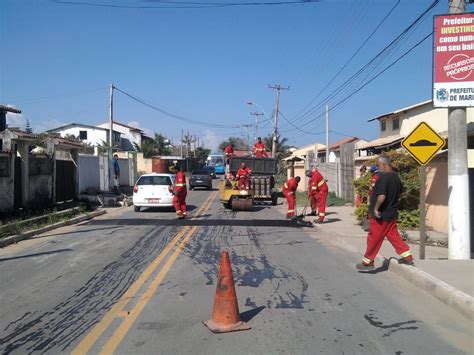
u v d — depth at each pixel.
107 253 10.84
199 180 39.00
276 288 7.84
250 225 16.03
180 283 8.07
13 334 5.68
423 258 9.43
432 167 14.48
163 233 14.01
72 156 22.67
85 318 6.25
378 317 6.33
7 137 16.77
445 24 9.52
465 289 7.01
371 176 15.30
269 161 26.05
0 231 12.71
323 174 34.03
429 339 5.52
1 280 8.39
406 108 34.41
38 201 18.47
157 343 5.35
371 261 9.03
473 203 12.05
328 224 16.19
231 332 5.70
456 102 9.51
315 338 5.52
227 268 5.93
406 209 14.90
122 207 22.50
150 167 57.88
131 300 7.06
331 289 7.77
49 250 11.30
